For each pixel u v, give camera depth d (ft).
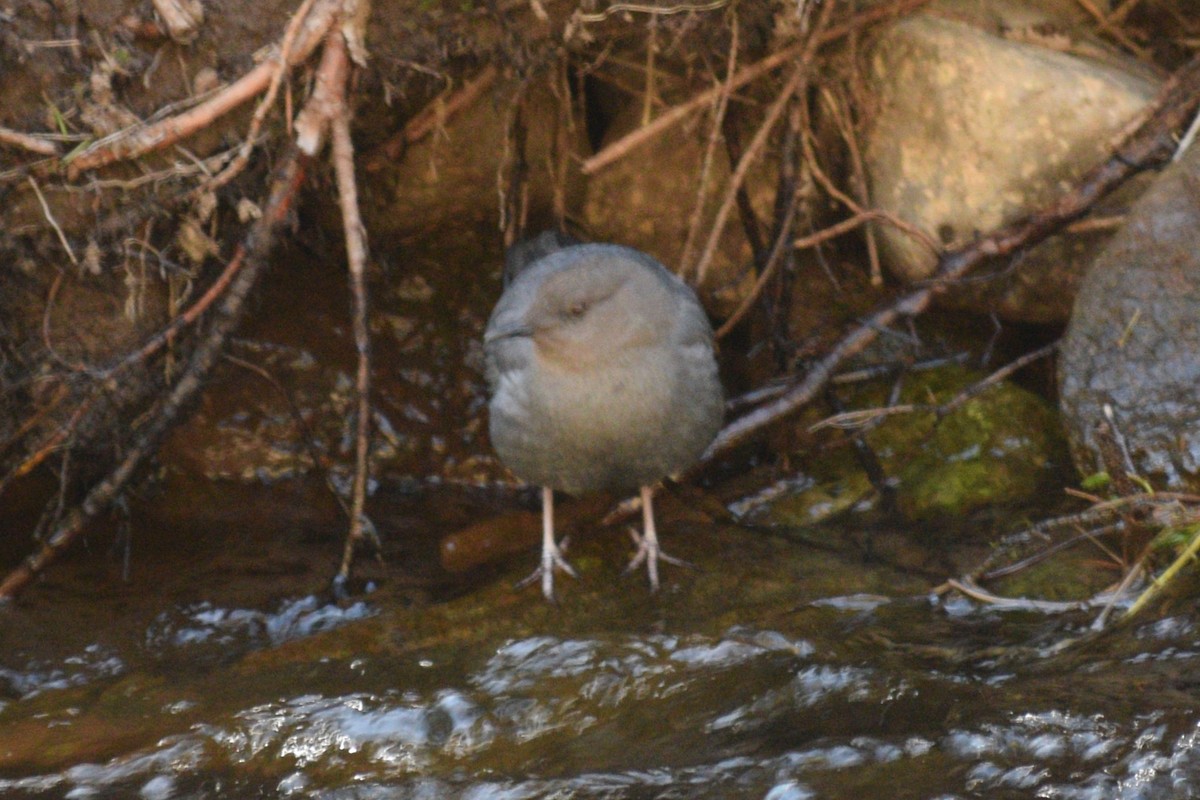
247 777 22.41
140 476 33.83
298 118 28.14
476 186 34.94
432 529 33.19
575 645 25.66
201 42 27.66
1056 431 33.24
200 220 28.71
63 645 27.86
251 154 29.14
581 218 36.55
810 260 36.04
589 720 23.65
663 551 30.32
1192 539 25.17
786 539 31.01
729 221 35.83
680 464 27.84
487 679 24.94
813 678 24.06
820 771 21.40
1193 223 28.07
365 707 24.02
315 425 35.53
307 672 25.73
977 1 35.01
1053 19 35.60
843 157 34.83
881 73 33.24
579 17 30.01
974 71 31.96
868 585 28.30
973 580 27.45
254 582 30.50
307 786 22.11
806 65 31.89
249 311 33.09
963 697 22.98
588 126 36.42
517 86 32.01
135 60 27.45
